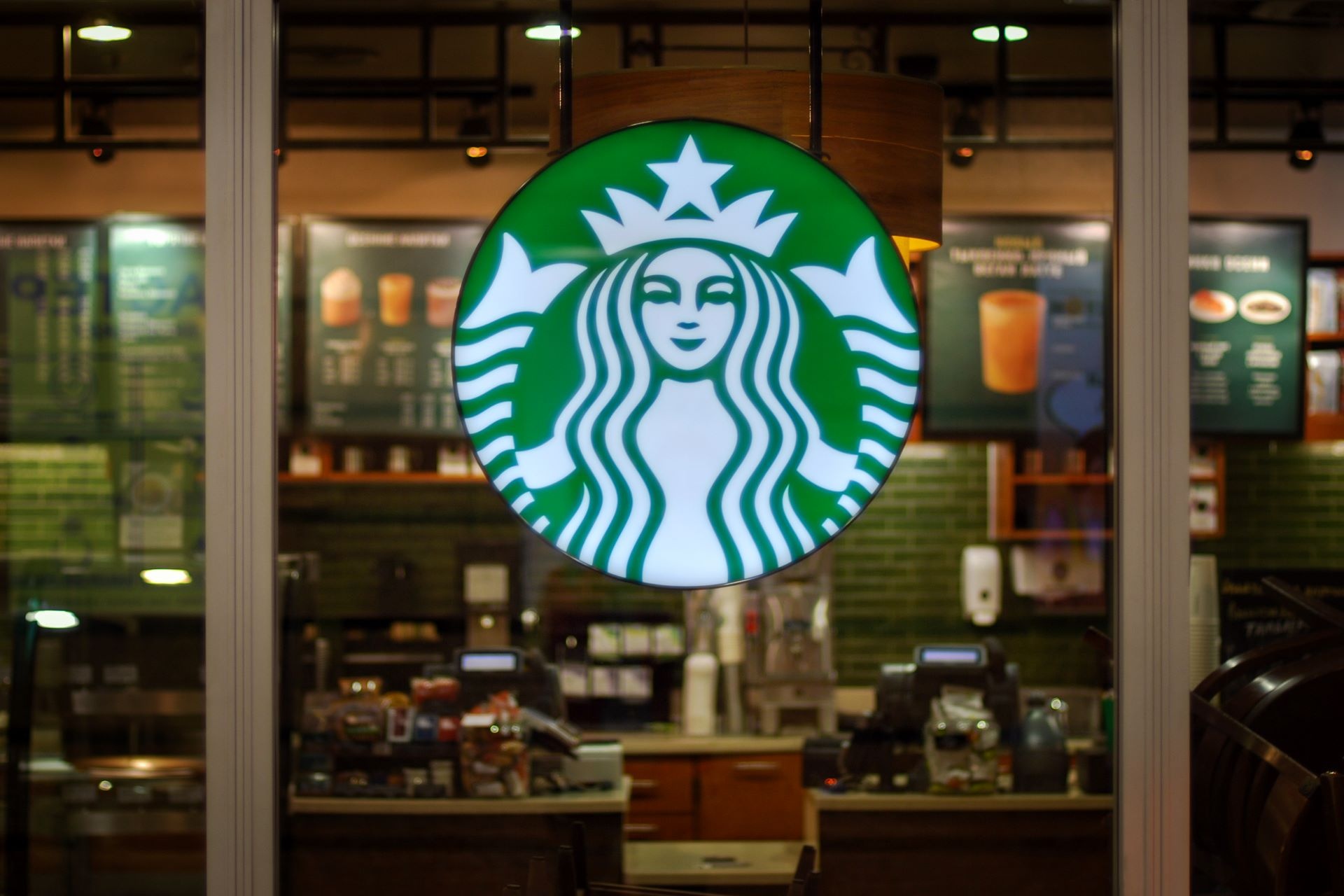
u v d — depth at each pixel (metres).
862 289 2.38
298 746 4.09
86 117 4.81
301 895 4.04
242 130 2.49
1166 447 2.51
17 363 5.65
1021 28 3.91
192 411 5.66
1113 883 2.50
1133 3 2.53
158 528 5.64
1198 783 2.96
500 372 2.40
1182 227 2.53
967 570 6.03
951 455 6.14
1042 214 5.70
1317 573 4.28
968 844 4.30
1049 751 4.38
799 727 5.65
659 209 2.40
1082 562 5.92
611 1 3.67
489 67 4.61
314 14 4.14
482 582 5.84
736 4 3.69
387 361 5.75
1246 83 4.96
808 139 2.54
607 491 2.40
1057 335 5.71
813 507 2.39
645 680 5.73
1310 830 2.67
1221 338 5.70
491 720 4.15
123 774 4.49
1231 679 3.28
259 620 2.45
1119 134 2.53
